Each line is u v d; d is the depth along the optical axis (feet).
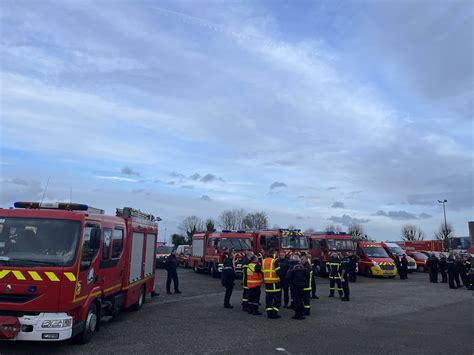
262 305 45.68
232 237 81.87
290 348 26.37
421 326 34.37
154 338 28.84
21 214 25.44
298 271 37.88
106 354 24.41
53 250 24.50
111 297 33.14
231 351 25.44
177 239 303.48
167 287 56.39
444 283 77.71
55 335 23.17
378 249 95.35
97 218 28.45
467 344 28.02
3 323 22.57
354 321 36.42
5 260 23.72
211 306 44.68
